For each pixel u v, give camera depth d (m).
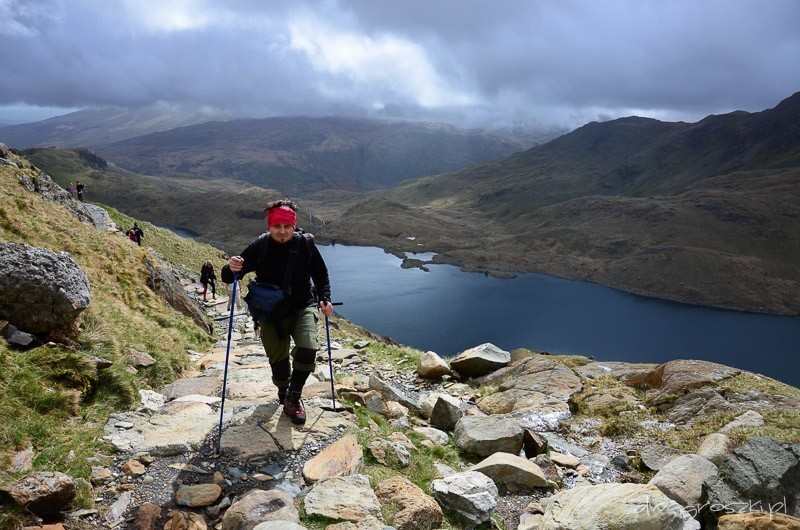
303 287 3.45
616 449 4.44
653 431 4.59
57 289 4.07
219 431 3.29
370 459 3.34
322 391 4.44
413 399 5.33
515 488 3.59
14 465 2.75
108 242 9.05
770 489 3.03
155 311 7.68
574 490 2.96
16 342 3.80
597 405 5.22
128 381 4.10
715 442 3.87
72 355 3.84
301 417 3.61
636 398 5.28
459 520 2.99
